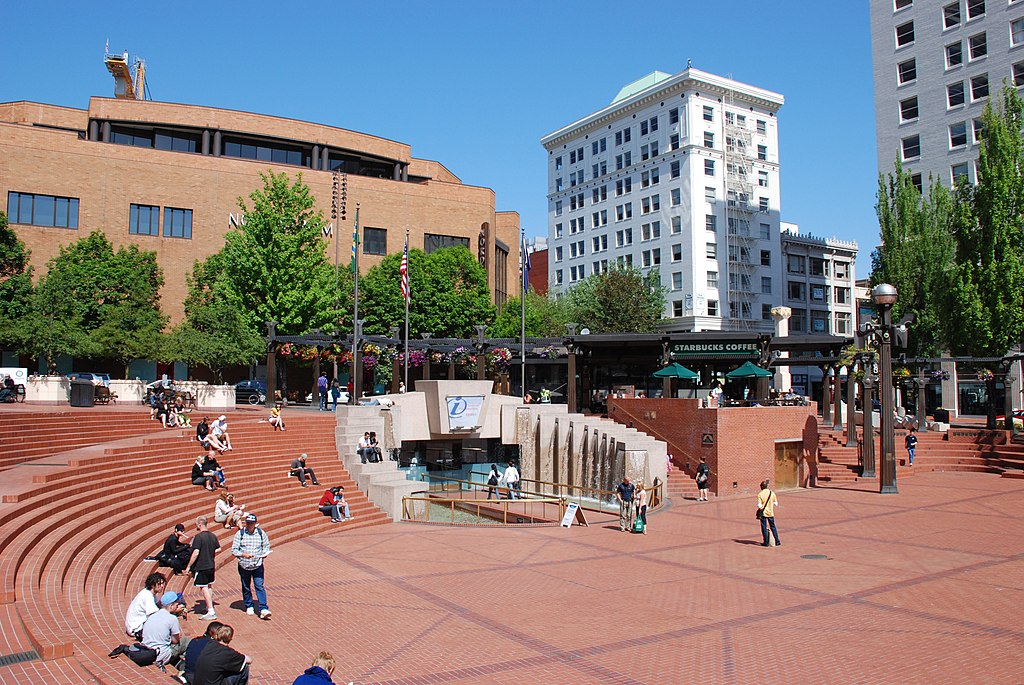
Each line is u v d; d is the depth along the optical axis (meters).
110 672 8.85
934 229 52.75
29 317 35.66
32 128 53.56
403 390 40.06
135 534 16.25
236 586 15.86
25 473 17.58
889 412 31.12
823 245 89.69
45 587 11.62
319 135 67.06
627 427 34.94
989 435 38.41
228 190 59.88
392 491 25.59
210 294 53.91
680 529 24.12
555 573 17.67
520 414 36.28
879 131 63.34
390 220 67.44
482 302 58.66
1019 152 42.50
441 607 14.59
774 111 87.38
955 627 13.13
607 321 68.50
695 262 79.00
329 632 12.88
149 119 61.03
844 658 11.62
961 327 43.25
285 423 30.55
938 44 59.62
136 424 26.05
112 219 55.88
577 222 95.06
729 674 10.95
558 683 10.59
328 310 50.22
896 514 25.77
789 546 20.83
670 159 82.19
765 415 33.66
